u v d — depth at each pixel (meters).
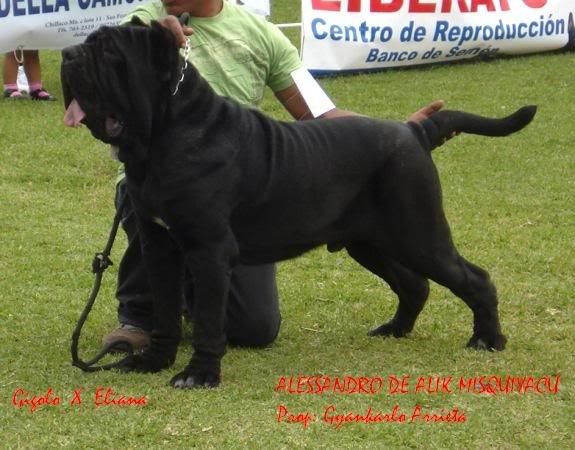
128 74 3.86
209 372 4.21
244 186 4.16
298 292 5.80
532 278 6.10
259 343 4.86
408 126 4.61
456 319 5.32
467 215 7.44
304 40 11.78
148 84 3.91
